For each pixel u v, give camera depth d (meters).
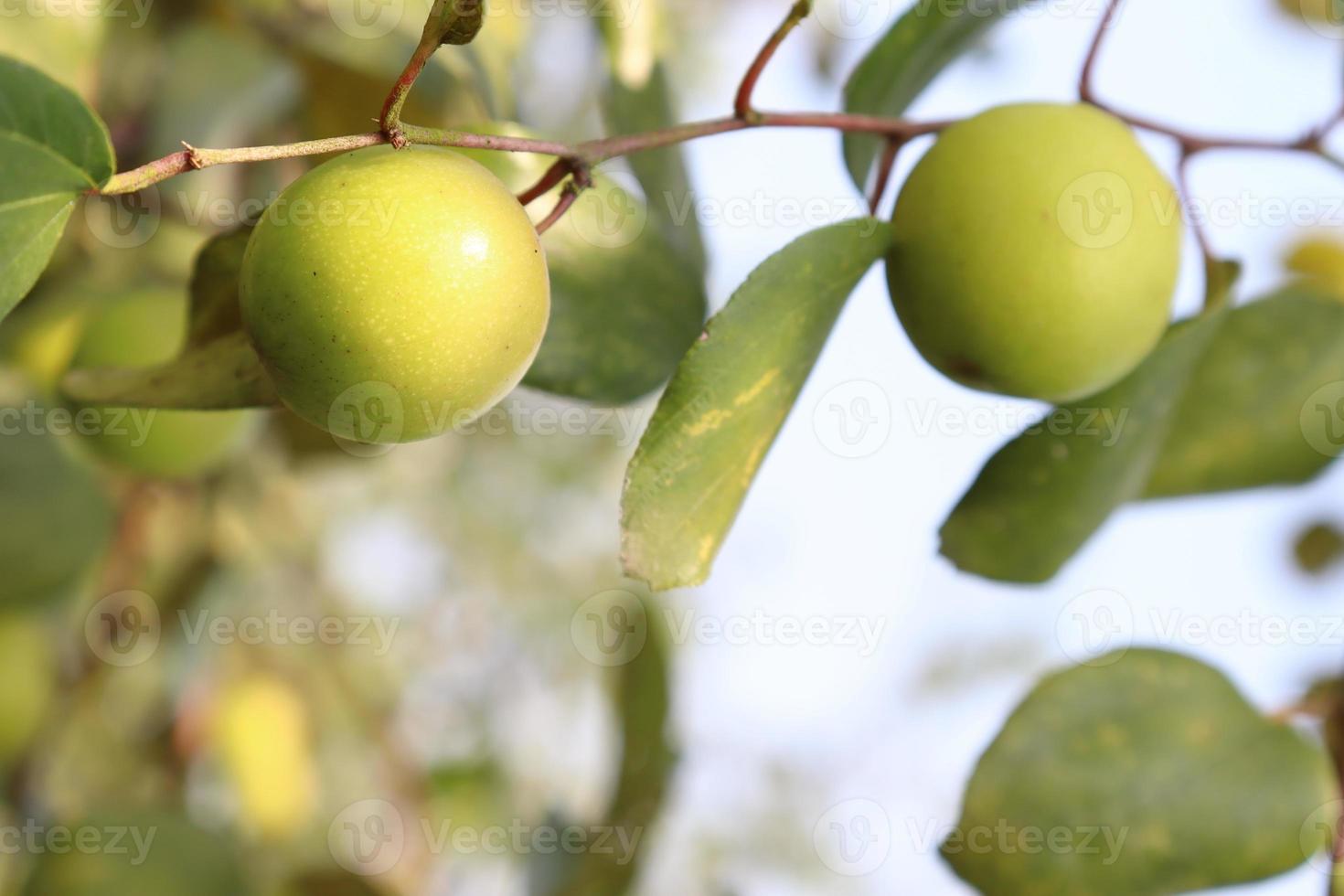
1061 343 0.35
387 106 0.31
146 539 0.47
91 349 0.42
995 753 0.37
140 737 0.48
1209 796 0.38
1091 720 0.38
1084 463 0.36
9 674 0.45
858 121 0.35
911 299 0.35
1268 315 0.39
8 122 0.32
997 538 0.37
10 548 0.43
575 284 0.36
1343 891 0.38
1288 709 0.39
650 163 0.38
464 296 0.32
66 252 0.44
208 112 0.43
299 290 0.32
